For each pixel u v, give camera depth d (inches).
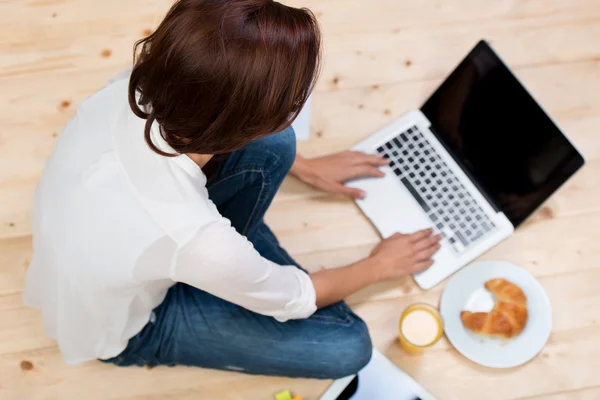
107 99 32.3
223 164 42.0
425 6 61.5
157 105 26.3
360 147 54.6
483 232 51.3
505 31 60.6
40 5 60.8
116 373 49.3
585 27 60.9
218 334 43.4
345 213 53.9
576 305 51.1
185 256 30.1
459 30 60.7
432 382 49.0
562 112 57.4
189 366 49.0
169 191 29.5
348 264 52.2
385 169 53.5
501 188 50.8
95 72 58.8
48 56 59.1
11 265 52.1
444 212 52.0
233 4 24.3
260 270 33.6
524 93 46.9
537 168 47.4
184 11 24.6
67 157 31.7
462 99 51.2
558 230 53.3
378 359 49.0
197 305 43.2
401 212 52.3
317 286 44.4
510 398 48.6
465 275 51.1
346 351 45.6
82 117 32.4
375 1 61.5
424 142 53.9
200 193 30.9
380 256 48.6
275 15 24.8
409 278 51.7
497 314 49.6
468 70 50.2
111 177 30.0
